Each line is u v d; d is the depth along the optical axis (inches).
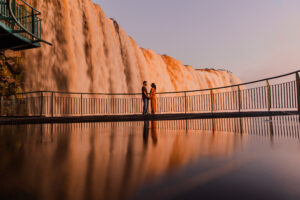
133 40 1107.9
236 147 79.3
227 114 398.0
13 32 277.1
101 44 773.9
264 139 102.3
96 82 714.8
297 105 309.1
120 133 143.8
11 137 123.6
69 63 626.2
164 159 59.3
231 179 39.8
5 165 53.3
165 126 206.1
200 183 37.7
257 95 389.1
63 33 626.8
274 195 31.9
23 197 31.6
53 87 589.6
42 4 588.4
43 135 134.9
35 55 571.2
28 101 535.8
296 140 98.2
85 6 727.1
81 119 350.0
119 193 33.2
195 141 97.9
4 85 498.3
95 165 52.9
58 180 40.4
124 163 54.8
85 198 31.2
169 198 30.9
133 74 947.3
